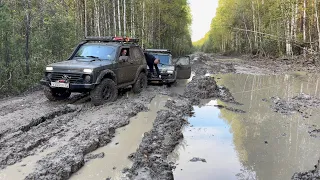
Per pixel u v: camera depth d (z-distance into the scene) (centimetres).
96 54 969
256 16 4534
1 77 996
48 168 454
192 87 1140
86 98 947
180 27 4716
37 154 521
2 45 1037
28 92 1045
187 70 1421
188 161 529
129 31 2823
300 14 3228
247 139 645
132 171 465
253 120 792
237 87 1355
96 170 480
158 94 1082
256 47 4494
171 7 3581
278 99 1041
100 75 847
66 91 913
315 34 3089
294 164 525
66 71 830
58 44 1371
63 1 1777
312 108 922
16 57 1102
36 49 1223
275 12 3578
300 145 614
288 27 3297
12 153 507
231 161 533
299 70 2202
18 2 1207
